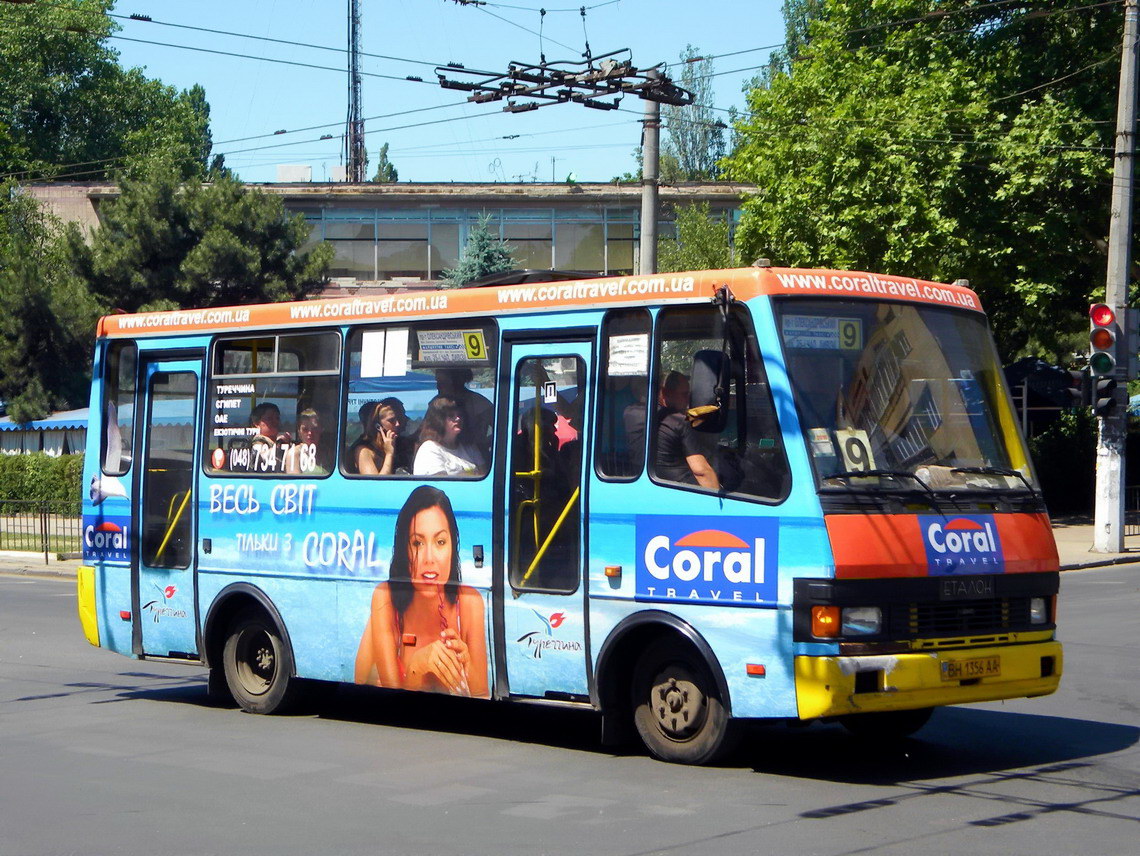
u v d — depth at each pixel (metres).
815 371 8.12
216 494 11.38
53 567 27.34
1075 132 28.20
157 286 41.78
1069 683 11.59
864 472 7.95
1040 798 7.59
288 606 10.79
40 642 16.12
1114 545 25.38
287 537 10.80
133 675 13.57
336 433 10.52
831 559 7.66
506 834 6.98
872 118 28.95
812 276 8.37
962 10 28.94
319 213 49.09
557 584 8.98
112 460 12.30
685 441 8.39
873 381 8.32
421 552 9.83
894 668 7.69
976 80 30.19
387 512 10.09
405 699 11.98
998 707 10.59
